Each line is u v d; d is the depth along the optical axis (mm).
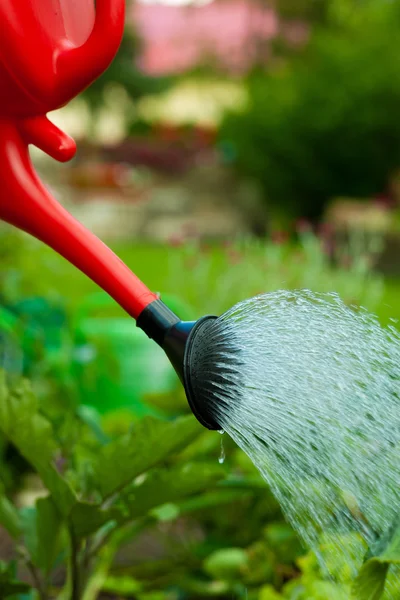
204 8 25375
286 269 3434
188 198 13758
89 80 1090
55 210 1089
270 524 1874
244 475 1860
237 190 13859
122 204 13586
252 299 1097
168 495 1349
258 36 21781
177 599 1851
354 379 1064
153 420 1307
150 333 1061
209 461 1842
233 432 1054
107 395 2846
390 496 1065
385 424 1057
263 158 11781
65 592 1569
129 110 22031
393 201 10812
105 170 15961
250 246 3551
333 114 11492
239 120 11898
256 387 1050
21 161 1098
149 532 2162
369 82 11414
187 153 19047
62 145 1104
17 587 1380
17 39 1064
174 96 24438
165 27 26109
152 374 2918
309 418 1053
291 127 11664
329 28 16203
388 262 8789
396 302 7020
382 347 1080
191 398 1034
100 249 1077
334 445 1055
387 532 1129
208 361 1040
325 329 1084
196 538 2078
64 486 1303
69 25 1106
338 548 1158
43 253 4168
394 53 11578
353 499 1093
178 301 2877
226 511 1957
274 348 1067
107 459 1324
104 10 1071
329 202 11836
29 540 1453
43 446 1308
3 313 2674
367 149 11516
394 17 12219
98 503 1298
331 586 1333
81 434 1672
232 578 1700
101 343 2822
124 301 1066
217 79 24031
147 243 11875
